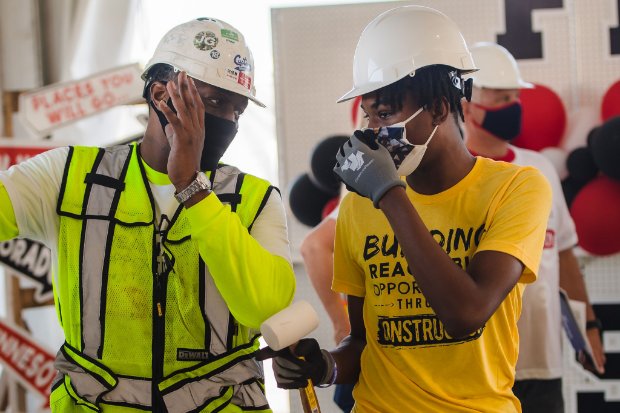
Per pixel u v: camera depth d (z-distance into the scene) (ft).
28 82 15.08
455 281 6.01
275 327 6.23
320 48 14.39
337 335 12.21
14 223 6.59
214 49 6.61
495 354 6.70
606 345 13.87
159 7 16.61
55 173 6.73
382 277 6.82
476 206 6.57
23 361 13.66
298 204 14.43
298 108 14.43
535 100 14.06
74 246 6.61
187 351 6.64
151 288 6.60
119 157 6.84
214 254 6.31
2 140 13.12
